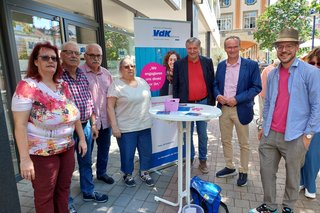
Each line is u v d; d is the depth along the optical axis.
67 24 4.21
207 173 3.42
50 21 3.84
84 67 2.79
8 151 1.71
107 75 2.99
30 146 1.79
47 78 1.87
